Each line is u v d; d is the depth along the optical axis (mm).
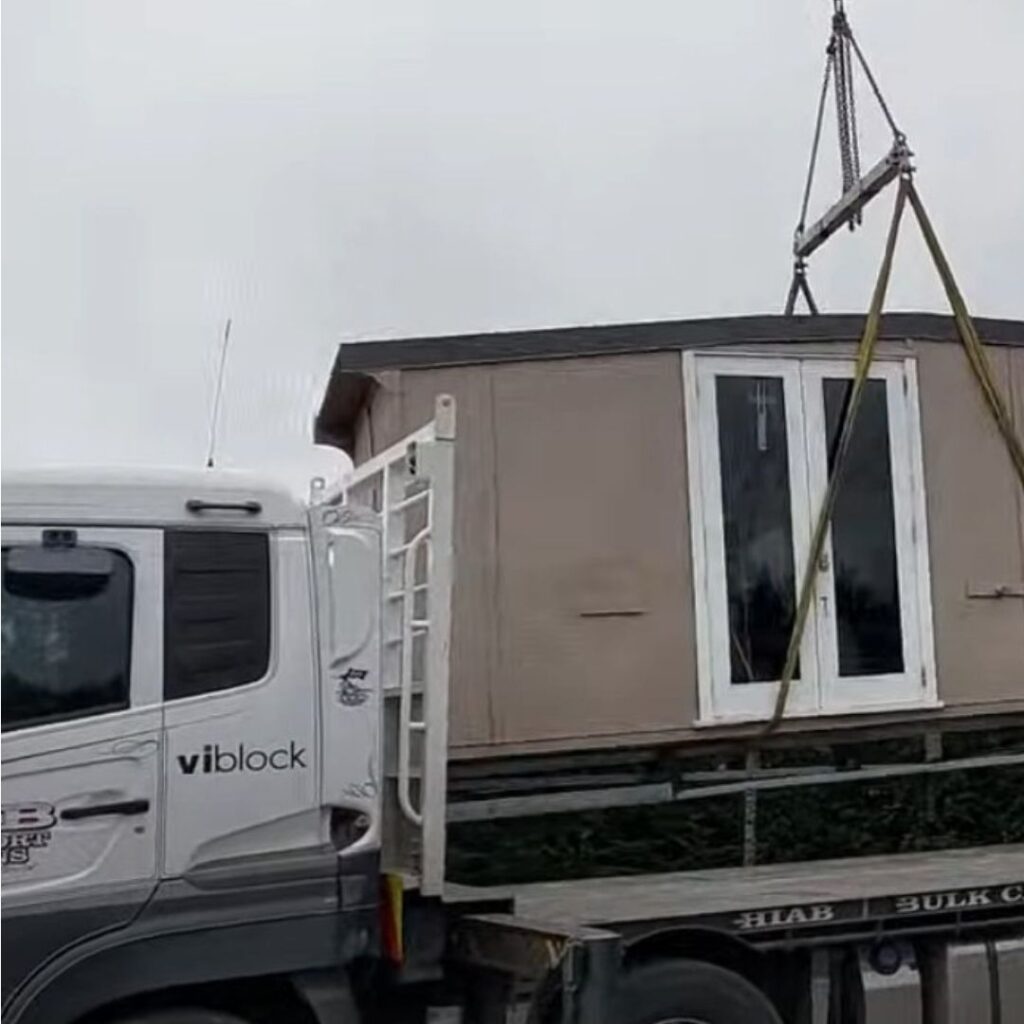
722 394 7098
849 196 7414
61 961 4105
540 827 6602
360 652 4562
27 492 4246
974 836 7238
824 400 7227
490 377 6883
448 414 4859
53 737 4156
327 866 4430
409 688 4805
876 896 5203
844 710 7000
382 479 5281
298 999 4441
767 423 7129
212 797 4309
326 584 4535
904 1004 5250
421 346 6840
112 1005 4230
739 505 7039
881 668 7113
